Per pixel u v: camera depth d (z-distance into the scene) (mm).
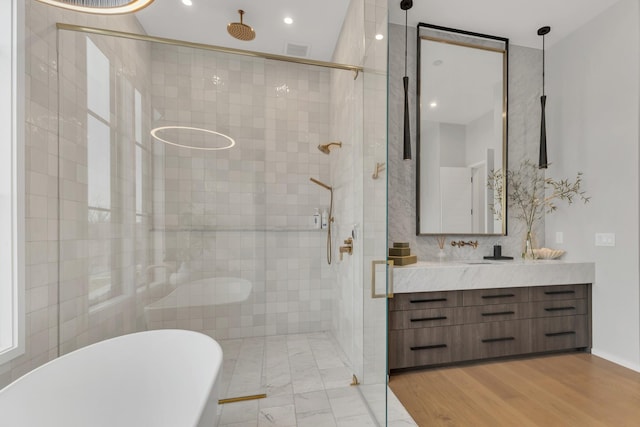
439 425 1546
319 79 2904
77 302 1658
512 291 2328
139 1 989
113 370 1309
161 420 1317
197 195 2445
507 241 2863
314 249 2867
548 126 2920
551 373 2111
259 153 2600
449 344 2188
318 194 2879
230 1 2170
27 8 1338
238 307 2453
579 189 2609
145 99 2299
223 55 2549
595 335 2438
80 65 1702
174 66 2439
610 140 2371
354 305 2105
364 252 1812
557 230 2816
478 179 2787
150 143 2344
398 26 2670
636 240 2186
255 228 2537
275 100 2777
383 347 1449
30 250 1350
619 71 2312
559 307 2412
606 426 1528
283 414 1655
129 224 2125
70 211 1618
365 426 1545
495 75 2832
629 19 2250
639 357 2145
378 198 1530
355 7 2107
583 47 2596
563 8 2430
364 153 1828
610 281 2346
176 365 1374
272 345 2594
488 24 2650
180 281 2375
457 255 2760
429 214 2695
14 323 1246
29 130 1352
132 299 2154
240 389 1871
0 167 1239
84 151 1726
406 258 2279
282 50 2771
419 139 2684
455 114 2760
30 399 1091
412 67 2709
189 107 2453
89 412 1222
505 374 2102
